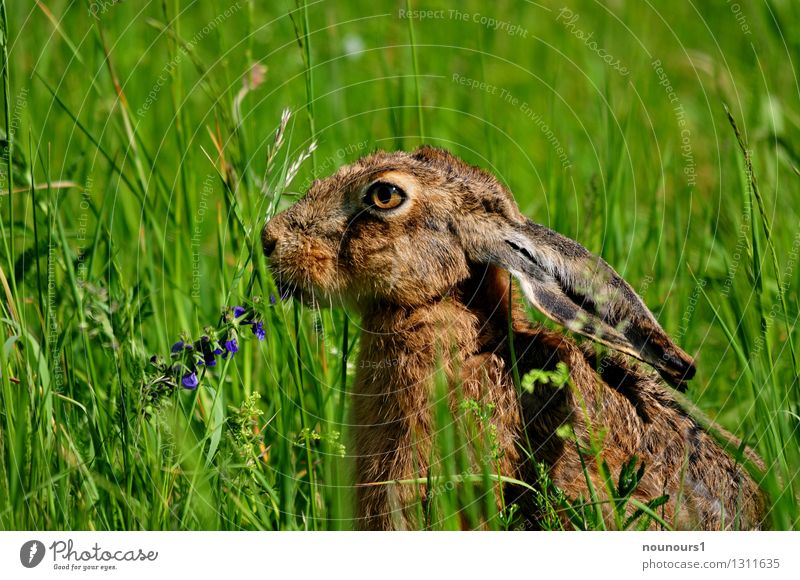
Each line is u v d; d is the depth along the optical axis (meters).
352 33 21.23
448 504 10.88
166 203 15.08
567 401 11.64
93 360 12.79
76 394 11.89
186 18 21.27
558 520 10.65
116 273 13.15
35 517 10.43
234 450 11.29
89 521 10.51
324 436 11.60
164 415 10.91
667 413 12.05
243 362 12.87
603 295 11.06
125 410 10.81
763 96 18.30
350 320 13.23
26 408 10.57
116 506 10.78
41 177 15.53
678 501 10.62
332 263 12.12
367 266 12.04
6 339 11.23
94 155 15.73
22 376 10.99
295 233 12.16
